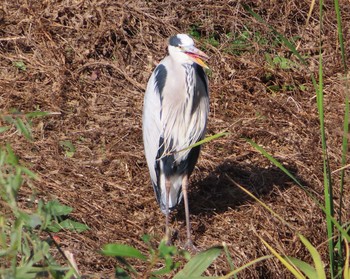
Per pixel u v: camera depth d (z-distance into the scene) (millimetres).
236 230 10602
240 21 14391
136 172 11461
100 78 13172
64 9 13875
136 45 13727
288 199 11258
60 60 13156
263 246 10344
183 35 10375
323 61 14125
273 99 13156
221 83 13398
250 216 10859
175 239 10406
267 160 11945
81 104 12641
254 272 9961
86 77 13148
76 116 12320
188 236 10117
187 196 10602
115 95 12969
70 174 11164
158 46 13828
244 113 12906
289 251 10453
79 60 13258
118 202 10836
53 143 11656
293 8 14812
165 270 6184
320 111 8453
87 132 12023
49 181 10953
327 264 10547
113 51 13602
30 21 13648
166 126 10352
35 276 6316
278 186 11492
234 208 11047
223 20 14406
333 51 14367
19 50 13375
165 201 10305
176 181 10406
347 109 8383
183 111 10289
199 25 14383
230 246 10219
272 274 10164
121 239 10172
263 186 11438
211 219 10820
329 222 8828
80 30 13664
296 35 14648
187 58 10203
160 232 10445
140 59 13625
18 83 12789
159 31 14078
